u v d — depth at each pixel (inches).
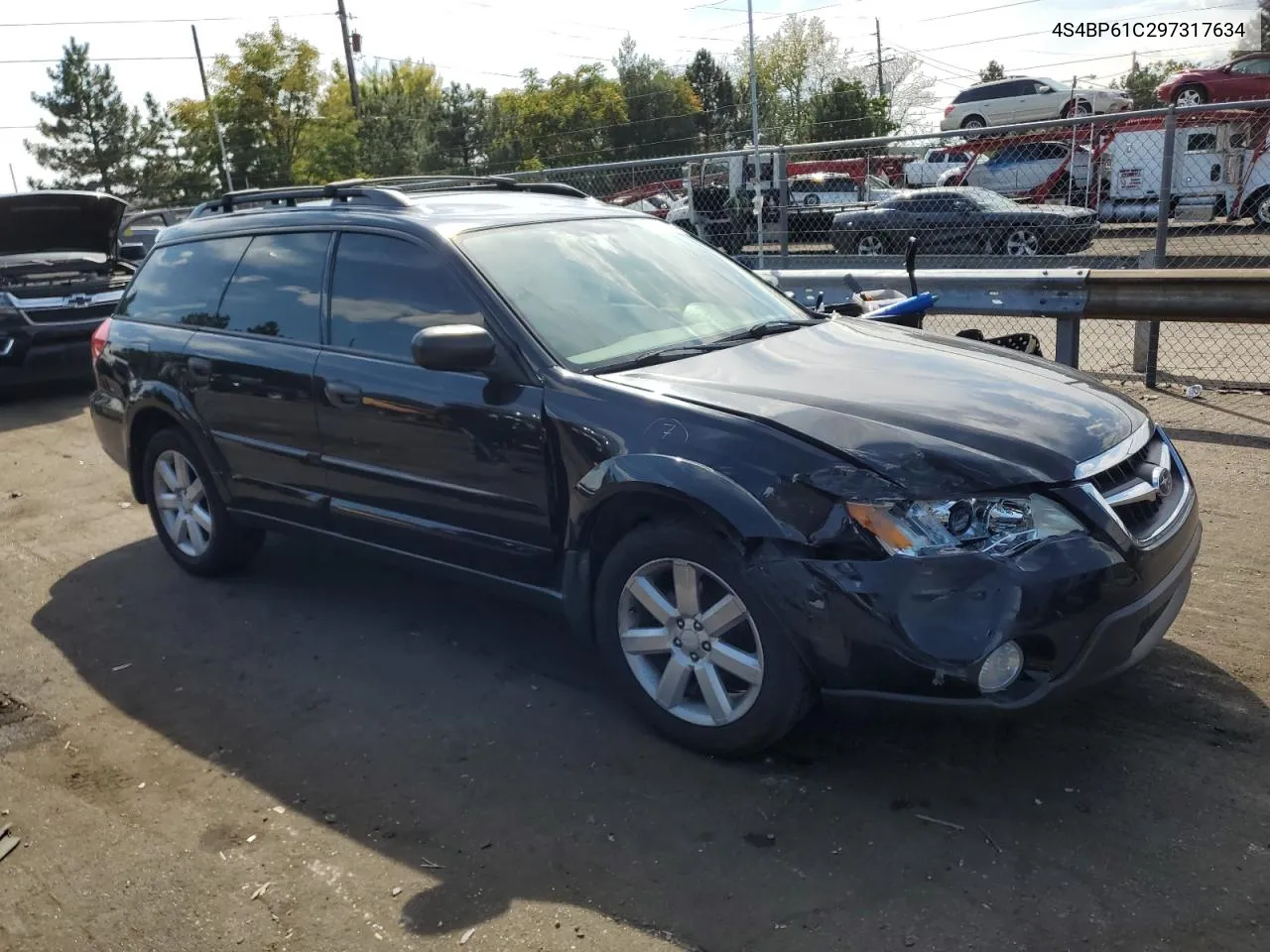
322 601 206.4
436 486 164.7
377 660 178.7
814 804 131.0
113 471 315.3
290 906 119.0
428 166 1952.5
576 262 175.3
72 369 423.5
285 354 185.0
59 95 2409.0
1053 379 152.0
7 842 134.8
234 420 195.6
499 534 158.9
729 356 157.6
